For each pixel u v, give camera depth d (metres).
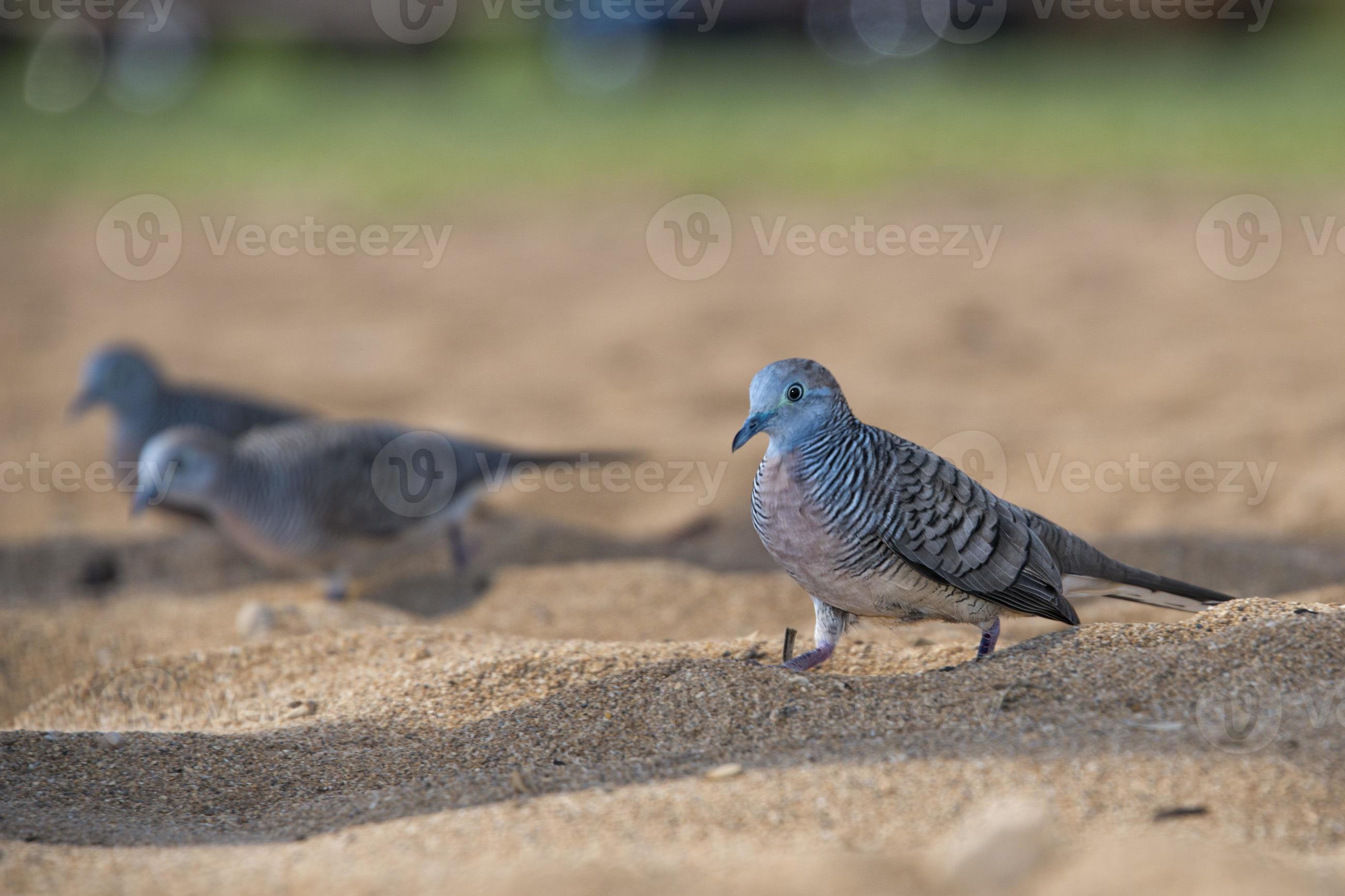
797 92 39.91
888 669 7.02
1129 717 5.46
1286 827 4.50
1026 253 23.64
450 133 35.34
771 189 28.80
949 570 6.46
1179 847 4.13
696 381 17.47
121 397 12.78
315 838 5.05
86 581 11.73
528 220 27.52
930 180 28.84
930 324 19.72
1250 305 19.61
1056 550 7.16
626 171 30.66
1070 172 28.78
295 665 7.76
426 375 18.25
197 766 6.09
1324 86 36.59
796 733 5.76
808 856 4.33
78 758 6.11
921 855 4.31
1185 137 31.22
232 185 29.98
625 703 6.24
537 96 40.53
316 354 19.64
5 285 24.36
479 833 4.80
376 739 6.38
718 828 4.69
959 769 5.02
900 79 41.91
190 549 12.43
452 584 11.22
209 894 4.46
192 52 42.47
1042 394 15.95
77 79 40.81
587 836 4.68
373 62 44.88
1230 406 14.74
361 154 32.97
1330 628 6.00
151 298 23.58
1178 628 6.43
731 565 11.34
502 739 6.12
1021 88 39.53
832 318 20.41
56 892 4.51
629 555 11.72
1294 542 10.78
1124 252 23.19
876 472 6.37
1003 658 6.27
